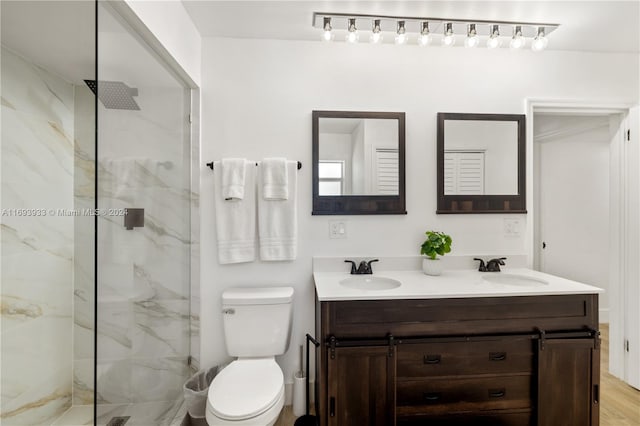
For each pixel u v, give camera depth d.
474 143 1.99
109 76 1.10
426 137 1.98
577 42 1.94
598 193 3.06
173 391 1.68
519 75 2.02
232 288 1.86
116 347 1.18
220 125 1.88
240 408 1.23
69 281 1.72
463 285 1.63
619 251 2.12
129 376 1.28
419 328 1.48
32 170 1.53
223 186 1.79
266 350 1.69
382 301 1.47
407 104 1.97
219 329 1.87
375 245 1.96
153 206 1.46
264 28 1.80
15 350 1.46
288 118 1.92
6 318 1.42
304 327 1.92
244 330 1.68
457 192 1.99
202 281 1.87
